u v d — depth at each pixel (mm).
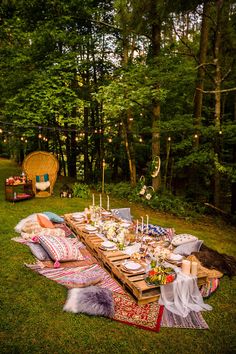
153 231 6566
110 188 12578
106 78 14086
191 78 9852
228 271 5469
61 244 5891
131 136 13875
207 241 7246
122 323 4004
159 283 4426
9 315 4047
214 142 10180
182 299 4461
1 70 11922
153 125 10750
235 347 3672
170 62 9680
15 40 12336
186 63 10172
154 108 10719
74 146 16875
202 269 5270
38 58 12320
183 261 4805
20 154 21500
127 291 4715
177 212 9625
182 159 10523
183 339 3771
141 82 9711
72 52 12219
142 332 3855
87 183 14750
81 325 3930
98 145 16578
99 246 5648
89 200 10883
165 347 3619
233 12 9398
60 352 3469
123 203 10742
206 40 10734
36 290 4691
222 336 3859
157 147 11148
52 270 5328
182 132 11469
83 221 7207
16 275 5117
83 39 12445
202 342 3734
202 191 12227
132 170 12859
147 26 9688
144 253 5270
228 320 4195
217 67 9703
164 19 8977
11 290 4652
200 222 9055
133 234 6172
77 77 14742
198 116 11273
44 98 11133
